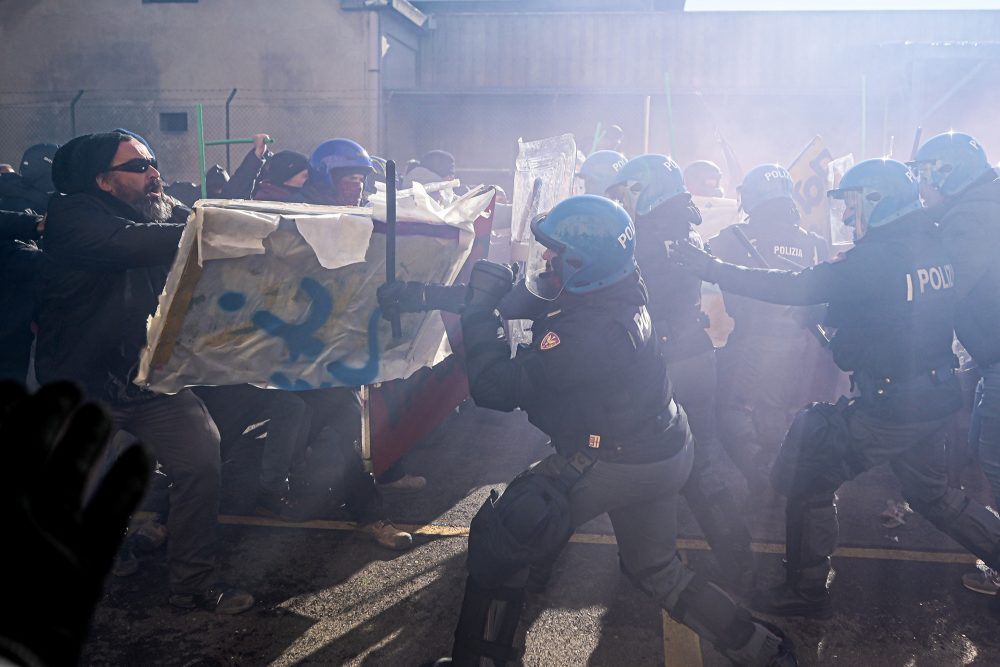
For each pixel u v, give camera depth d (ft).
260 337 9.71
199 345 9.46
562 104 68.95
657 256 12.21
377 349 10.55
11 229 14.29
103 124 67.82
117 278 10.41
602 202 8.60
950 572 13.10
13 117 68.49
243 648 10.75
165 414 10.74
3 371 14.74
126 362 10.52
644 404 8.49
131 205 10.76
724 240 15.34
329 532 14.28
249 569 12.90
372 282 9.96
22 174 19.77
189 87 67.21
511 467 17.79
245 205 9.05
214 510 11.39
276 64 66.64
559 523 8.43
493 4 95.91
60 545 1.77
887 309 10.32
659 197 12.32
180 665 10.36
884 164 10.56
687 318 12.35
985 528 11.01
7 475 1.77
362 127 66.23
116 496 1.89
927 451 11.01
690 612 8.93
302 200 14.64
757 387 15.55
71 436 1.88
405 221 9.70
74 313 10.35
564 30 76.23
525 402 8.39
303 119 66.64
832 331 16.42
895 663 10.61
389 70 69.72
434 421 14.83
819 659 10.68
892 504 15.26
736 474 17.42
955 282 11.18
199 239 8.50
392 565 13.10
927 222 10.60
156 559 13.07
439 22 77.25
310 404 13.35
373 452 13.34
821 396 16.56
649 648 10.85
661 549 9.11
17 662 1.61
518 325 17.35
